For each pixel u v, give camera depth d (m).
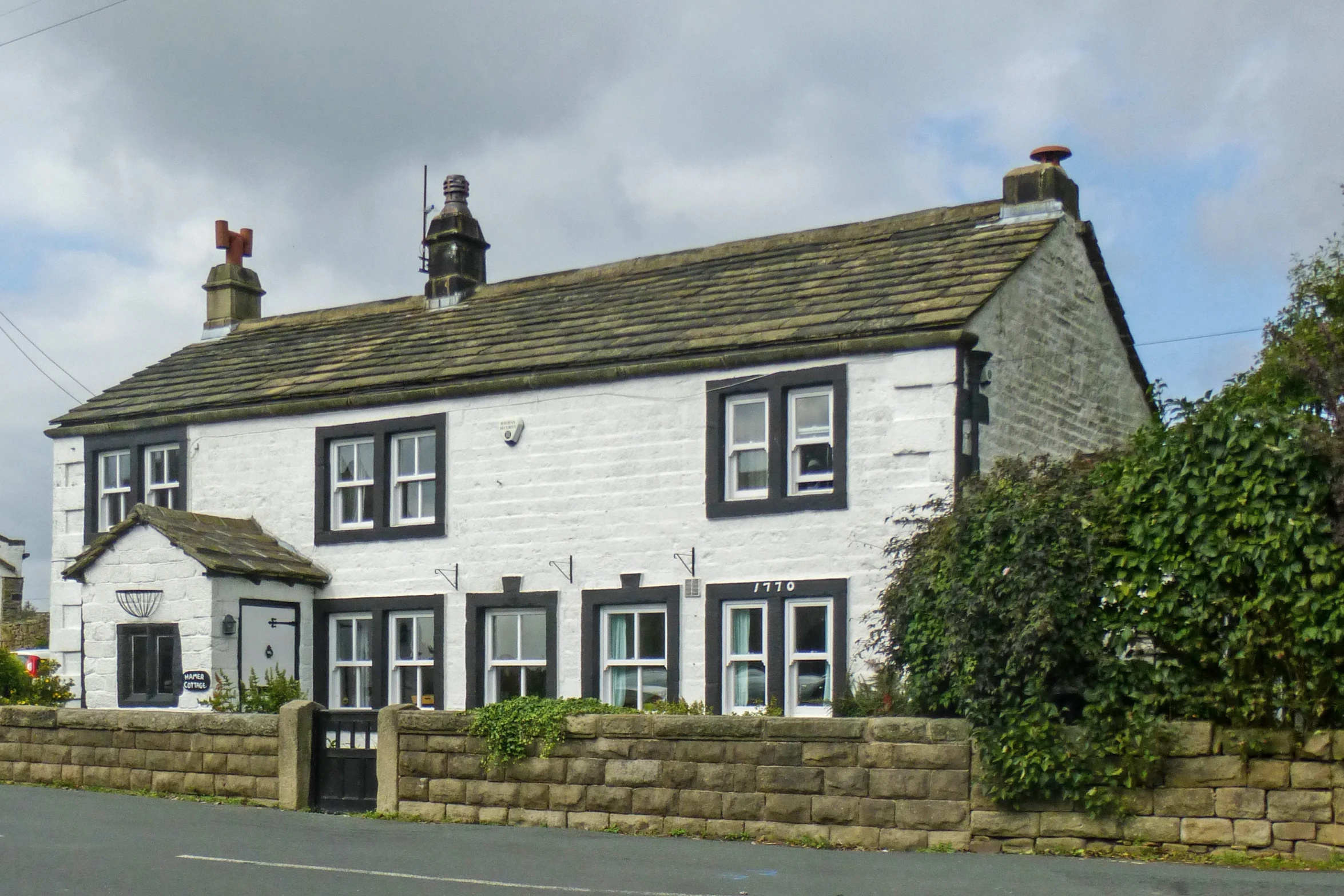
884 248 21.52
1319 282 18.39
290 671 22.19
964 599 12.69
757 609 19.20
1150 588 12.02
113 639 21.81
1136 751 11.91
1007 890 10.39
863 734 13.07
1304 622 11.36
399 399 22.33
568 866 11.74
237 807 16.11
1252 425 11.71
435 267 26.08
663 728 14.02
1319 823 11.38
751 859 12.16
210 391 24.94
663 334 20.81
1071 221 21.38
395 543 22.22
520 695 20.89
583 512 20.64
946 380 18.09
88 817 14.94
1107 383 22.36
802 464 19.19
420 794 15.29
